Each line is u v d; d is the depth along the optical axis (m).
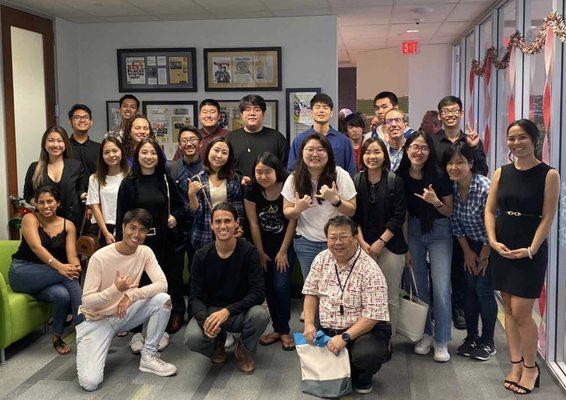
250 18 5.95
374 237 3.27
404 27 6.77
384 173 3.26
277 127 6.05
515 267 2.83
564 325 3.24
